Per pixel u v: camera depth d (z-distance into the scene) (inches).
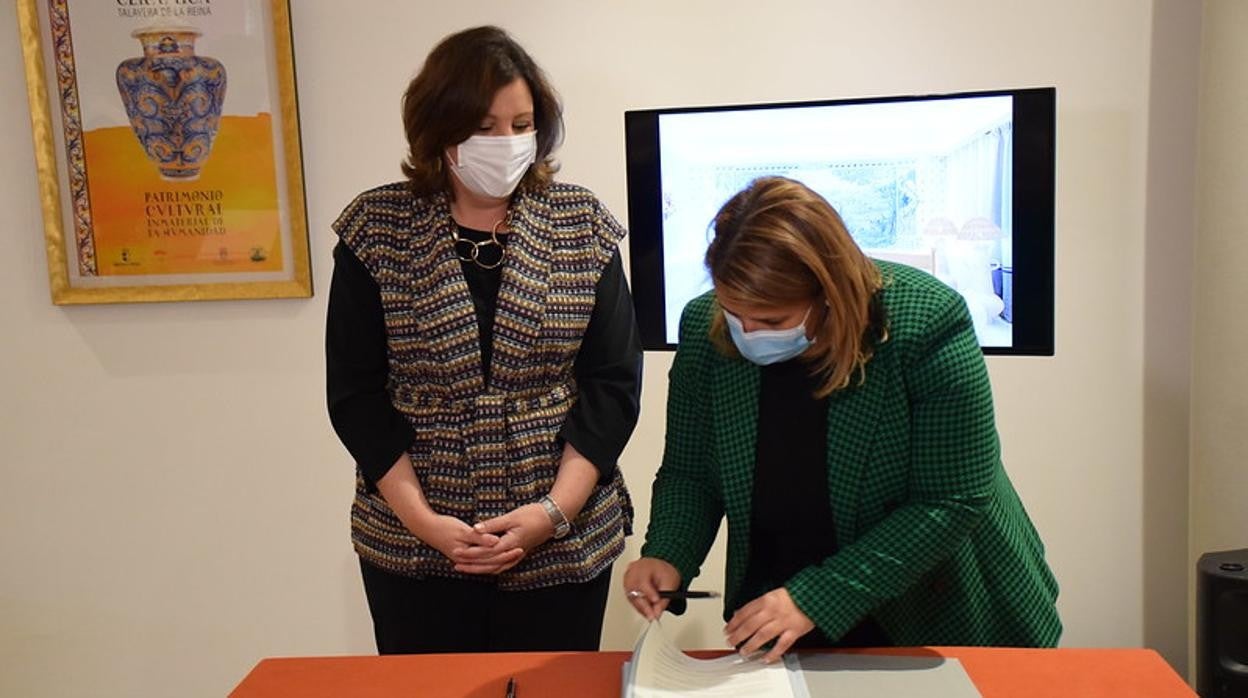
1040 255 81.5
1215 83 78.9
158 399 94.4
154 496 95.9
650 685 44.4
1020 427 90.3
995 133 81.4
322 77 90.0
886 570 46.5
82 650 98.3
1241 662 61.6
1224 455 81.1
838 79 87.4
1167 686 45.0
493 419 59.0
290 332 93.1
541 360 60.1
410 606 61.7
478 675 48.4
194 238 91.1
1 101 90.2
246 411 94.4
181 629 97.8
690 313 53.8
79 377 94.2
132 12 88.0
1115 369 88.6
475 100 56.3
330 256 92.1
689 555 51.8
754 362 48.5
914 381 47.2
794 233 42.4
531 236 59.7
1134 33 84.5
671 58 88.2
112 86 89.0
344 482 95.0
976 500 47.0
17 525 96.4
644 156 86.0
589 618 63.4
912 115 82.6
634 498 93.6
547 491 60.7
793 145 84.4
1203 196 80.6
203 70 88.7
